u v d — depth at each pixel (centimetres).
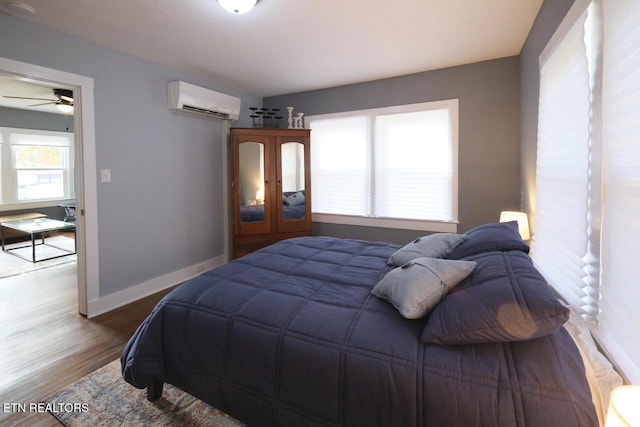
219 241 416
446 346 114
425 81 350
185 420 160
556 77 187
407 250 193
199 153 381
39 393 180
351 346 120
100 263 284
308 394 121
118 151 293
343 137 409
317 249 241
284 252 233
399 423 106
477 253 171
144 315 280
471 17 233
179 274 362
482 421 96
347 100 397
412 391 106
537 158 229
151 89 319
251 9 219
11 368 203
